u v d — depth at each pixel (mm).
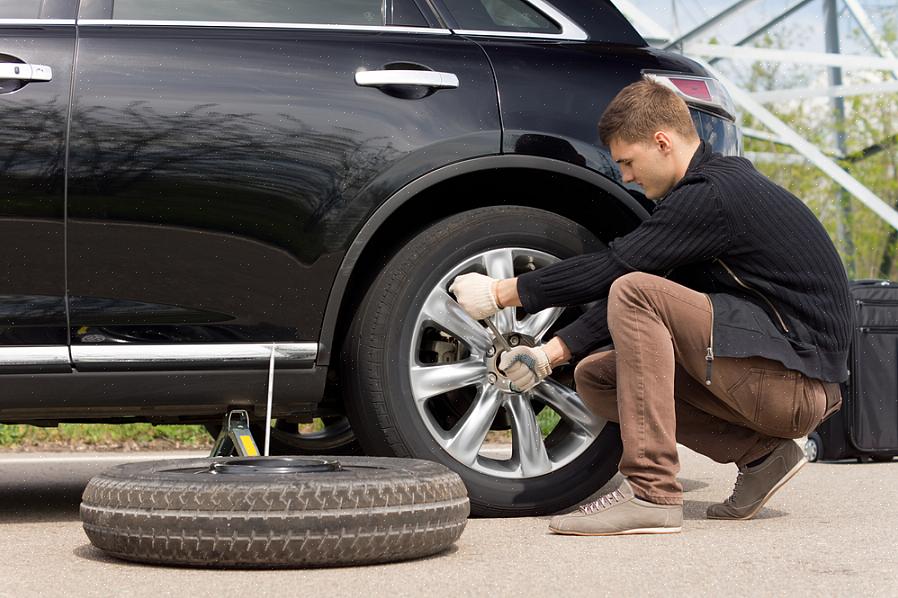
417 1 2896
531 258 2852
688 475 4008
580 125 2828
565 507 2859
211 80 2645
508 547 2309
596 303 2891
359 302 2799
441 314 2783
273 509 2010
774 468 2721
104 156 2561
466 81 2787
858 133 10719
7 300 2535
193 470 2320
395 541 2074
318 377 2713
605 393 2719
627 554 2211
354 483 2061
